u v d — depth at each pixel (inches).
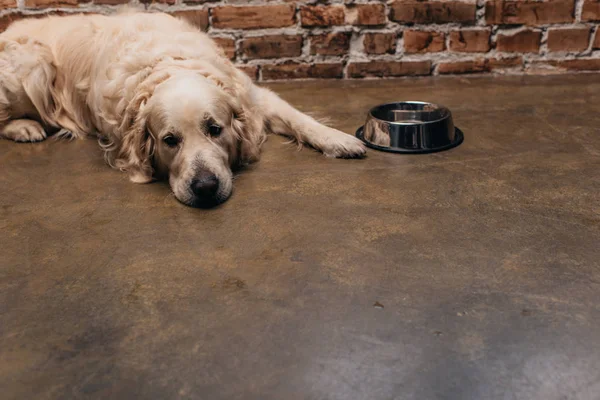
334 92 130.6
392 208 78.3
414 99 123.8
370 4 132.6
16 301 61.7
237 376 50.7
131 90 89.9
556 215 74.9
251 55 137.7
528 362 51.1
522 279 62.3
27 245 72.6
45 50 107.6
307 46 137.1
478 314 57.2
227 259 68.0
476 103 119.3
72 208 82.2
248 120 94.3
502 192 81.5
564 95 121.7
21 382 50.8
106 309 59.9
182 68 90.2
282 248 69.8
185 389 49.4
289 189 85.0
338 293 61.1
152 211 80.7
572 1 131.3
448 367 50.8
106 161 98.3
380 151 97.7
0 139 110.4
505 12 133.0
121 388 49.8
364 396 48.1
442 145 97.5
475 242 69.6
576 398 47.2
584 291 60.0
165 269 66.5
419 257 67.0
